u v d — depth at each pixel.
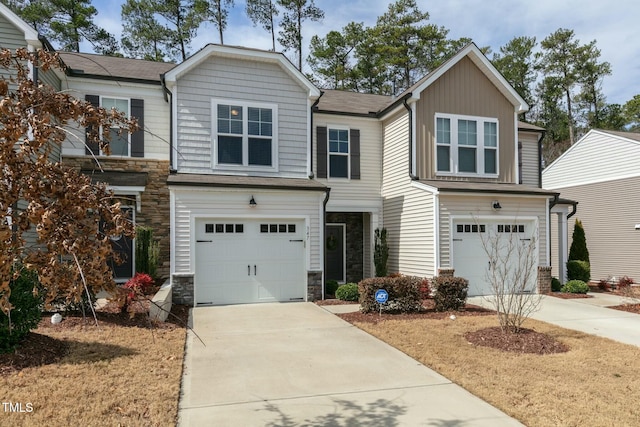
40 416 3.99
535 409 4.39
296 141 12.16
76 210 3.03
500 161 13.74
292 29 31.83
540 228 12.78
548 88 36.38
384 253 13.83
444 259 11.73
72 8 26.14
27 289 5.68
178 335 7.20
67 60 13.07
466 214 12.04
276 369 5.68
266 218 10.96
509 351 6.48
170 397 4.57
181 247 10.28
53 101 3.36
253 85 11.84
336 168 14.19
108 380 4.94
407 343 6.92
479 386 5.01
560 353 6.44
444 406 4.50
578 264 14.61
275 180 11.55
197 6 28.59
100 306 8.45
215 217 10.56
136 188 10.85
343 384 5.14
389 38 33.00
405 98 12.83
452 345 6.80
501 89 13.82
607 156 17.56
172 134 11.05
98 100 11.88
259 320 8.74
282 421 4.12
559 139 36.91
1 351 5.39
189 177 10.74
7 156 3.01
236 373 5.50
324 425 4.04
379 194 14.63
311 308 10.14
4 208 3.05
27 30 9.53
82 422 3.93
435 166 13.09
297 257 11.27
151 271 10.53
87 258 3.05
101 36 27.16
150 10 28.19
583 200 18.59
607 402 4.58
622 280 13.68
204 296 10.50
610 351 6.54
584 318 9.23
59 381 4.84
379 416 4.24
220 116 11.52
